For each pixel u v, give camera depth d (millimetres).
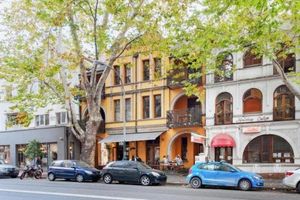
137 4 27000
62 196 17188
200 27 21500
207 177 22938
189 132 35062
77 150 43156
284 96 29906
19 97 32438
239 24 20000
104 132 40875
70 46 33125
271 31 19734
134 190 20344
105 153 40812
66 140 42938
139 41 28484
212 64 22375
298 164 28938
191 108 34844
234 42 20359
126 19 27391
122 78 39875
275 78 30156
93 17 27578
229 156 32312
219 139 32281
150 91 37812
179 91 35750
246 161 31312
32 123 46656
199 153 34500
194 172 23406
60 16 26438
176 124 35344
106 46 28641
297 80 24281
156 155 37375
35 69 29500
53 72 29266
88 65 37219
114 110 40531
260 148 30797
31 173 32625
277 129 30031
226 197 17578
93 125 30344
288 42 21000
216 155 32875
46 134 44906
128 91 39344
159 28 27078
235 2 13375
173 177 30562
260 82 30969
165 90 36688
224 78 32719
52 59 29547
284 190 22047
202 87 34062
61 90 33156
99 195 17656
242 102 31766
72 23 27188
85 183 25938
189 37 22828
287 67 29297
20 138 47531
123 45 29641
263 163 30453
